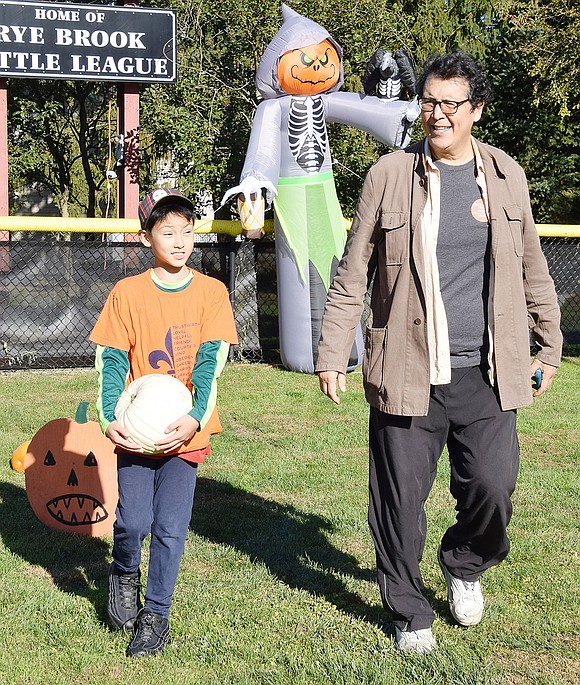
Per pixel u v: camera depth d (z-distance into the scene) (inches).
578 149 749.3
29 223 378.9
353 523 204.5
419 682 132.8
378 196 141.3
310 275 382.3
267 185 365.4
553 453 272.7
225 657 141.2
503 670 138.2
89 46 448.8
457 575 151.5
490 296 137.7
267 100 382.0
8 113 696.4
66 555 186.2
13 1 434.6
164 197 142.7
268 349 423.2
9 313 384.2
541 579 174.2
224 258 412.2
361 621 154.4
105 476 202.2
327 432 291.4
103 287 393.1
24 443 248.8
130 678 134.9
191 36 584.1
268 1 536.1
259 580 172.2
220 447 272.2
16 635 147.9
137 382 141.4
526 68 661.9
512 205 138.3
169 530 142.0
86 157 744.3
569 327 452.4
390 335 140.0
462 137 136.1
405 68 395.2
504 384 138.1
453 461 145.6
